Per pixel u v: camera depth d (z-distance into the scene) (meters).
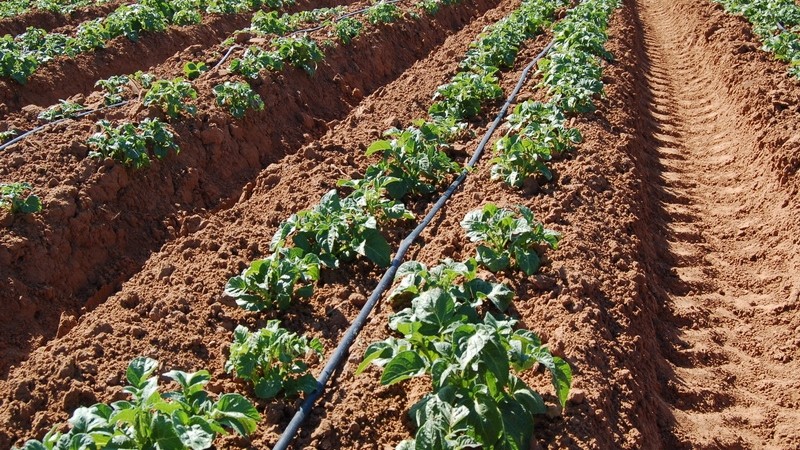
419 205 2.07
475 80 2.62
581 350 1.55
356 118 2.63
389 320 1.60
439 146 2.29
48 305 1.97
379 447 1.42
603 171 2.17
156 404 1.34
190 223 2.23
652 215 2.24
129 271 2.11
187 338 1.65
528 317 1.65
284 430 1.46
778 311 1.91
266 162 2.59
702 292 1.99
